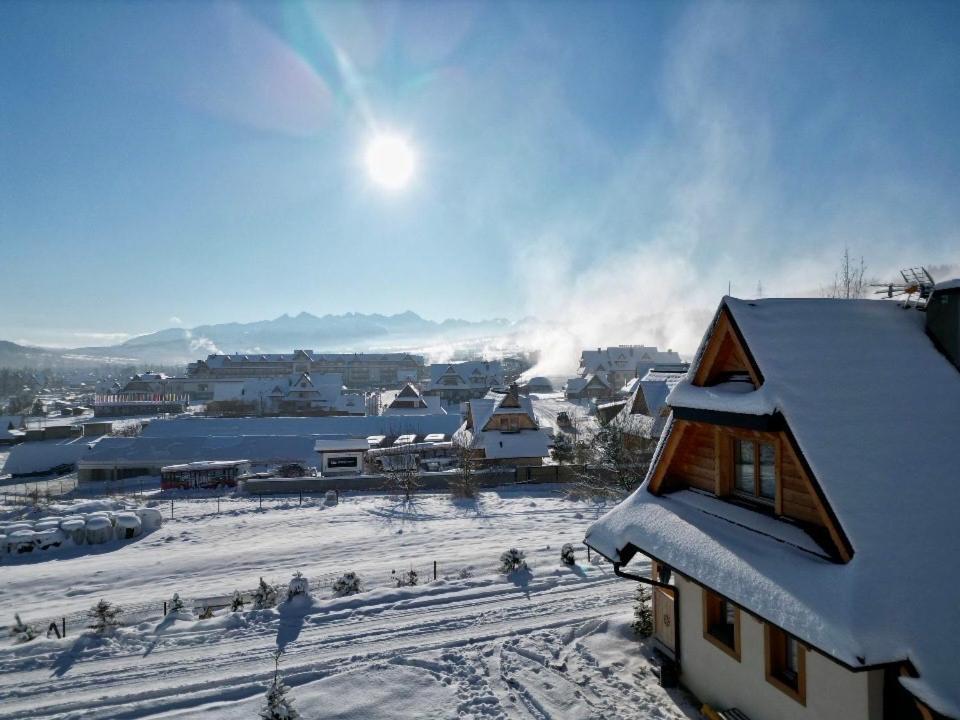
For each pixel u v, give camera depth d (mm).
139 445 52625
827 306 10125
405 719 11492
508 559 20188
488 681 12844
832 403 8422
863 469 7746
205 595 20031
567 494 38406
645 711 11305
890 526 7254
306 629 15961
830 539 7828
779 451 9023
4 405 158625
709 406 9648
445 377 119062
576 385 108875
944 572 6898
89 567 24188
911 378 9219
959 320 9812
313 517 32906
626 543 11367
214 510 35594
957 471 8062
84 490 46344
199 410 110562
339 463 46688
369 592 18328
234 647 14992
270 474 45281
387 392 136875
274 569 23047
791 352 8992
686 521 10547
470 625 15836
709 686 11188
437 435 60875
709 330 10297
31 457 56969
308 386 95312
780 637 9383
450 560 22562
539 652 14062
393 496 39125
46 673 13898
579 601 17328
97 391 143750
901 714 7391
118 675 13703
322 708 11961
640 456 38000
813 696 8375
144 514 31141
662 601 13273
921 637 6254
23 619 18438
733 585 8234
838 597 6730
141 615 18125
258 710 11992
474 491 38781
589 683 12539
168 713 12008
